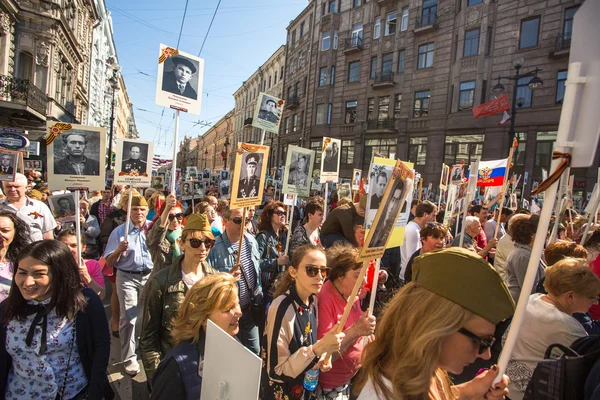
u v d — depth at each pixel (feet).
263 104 17.28
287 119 141.79
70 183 12.09
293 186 17.88
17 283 6.83
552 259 10.52
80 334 7.36
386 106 99.66
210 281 6.72
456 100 82.43
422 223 16.20
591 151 3.67
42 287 6.86
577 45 3.83
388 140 98.22
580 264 7.93
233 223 12.46
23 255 6.84
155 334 9.28
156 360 9.01
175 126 15.11
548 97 70.03
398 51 97.04
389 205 7.06
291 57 141.28
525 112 72.49
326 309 8.61
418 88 91.35
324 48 118.21
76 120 98.32
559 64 68.95
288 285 8.25
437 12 87.86
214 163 274.57
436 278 3.72
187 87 15.40
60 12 70.59
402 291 4.12
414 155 92.12
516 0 73.87
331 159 19.76
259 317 12.21
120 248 13.70
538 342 7.74
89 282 11.10
